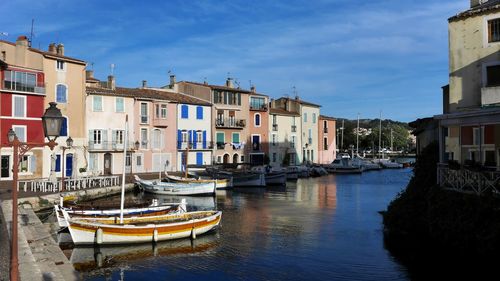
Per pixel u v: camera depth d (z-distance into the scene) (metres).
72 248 18.75
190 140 56.19
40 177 41.06
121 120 48.97
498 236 14.00
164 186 37.97
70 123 44.03
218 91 60.62
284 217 26.94
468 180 16.09
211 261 17.19
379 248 18.70
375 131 125.75
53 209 27.38
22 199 26.45
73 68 44.44
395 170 81.44
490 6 19.95
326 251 18.42
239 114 62.91
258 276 15.38
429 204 18.11
